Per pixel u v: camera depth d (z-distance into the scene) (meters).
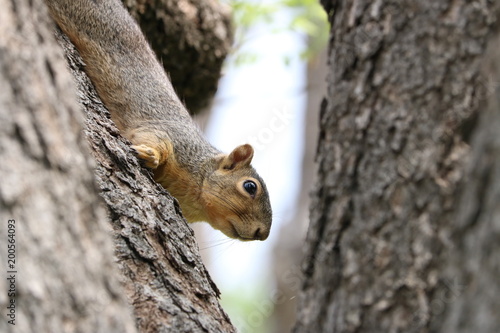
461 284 5.02
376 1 6.14
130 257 7.61
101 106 9.70
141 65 12.11
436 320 5.38
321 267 6.00
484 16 5.76
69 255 4.85
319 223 6.10
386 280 5.64
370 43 6.07
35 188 4.83
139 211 8.16
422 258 5.57
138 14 14.62
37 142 4.93
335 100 6.23
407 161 5.75
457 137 5.68
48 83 5.15
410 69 5.88
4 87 4.89
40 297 4.65
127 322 5.12
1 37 4.96
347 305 5.75
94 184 5.33
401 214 5.70
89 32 11.33
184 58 15.68
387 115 5.89
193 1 15.73
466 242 5.01
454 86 5.74
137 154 9.89
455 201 5.55
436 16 5.87
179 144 11.97
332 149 6.16
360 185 5.90
